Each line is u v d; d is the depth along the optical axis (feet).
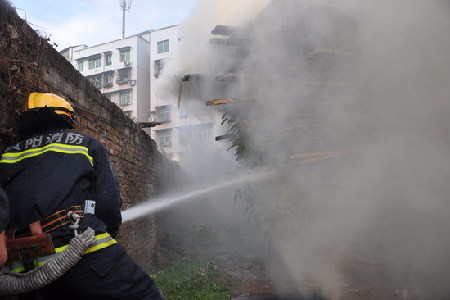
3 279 5.22
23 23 8.42
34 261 5.28
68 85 11.31
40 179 5.62
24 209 5.39
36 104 6.90
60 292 5.64
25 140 6.33
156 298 6.02
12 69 7.82
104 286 5.52
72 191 5.68
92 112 13.62
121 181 17.66
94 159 6.18
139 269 6.00
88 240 5.37
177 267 22.63
